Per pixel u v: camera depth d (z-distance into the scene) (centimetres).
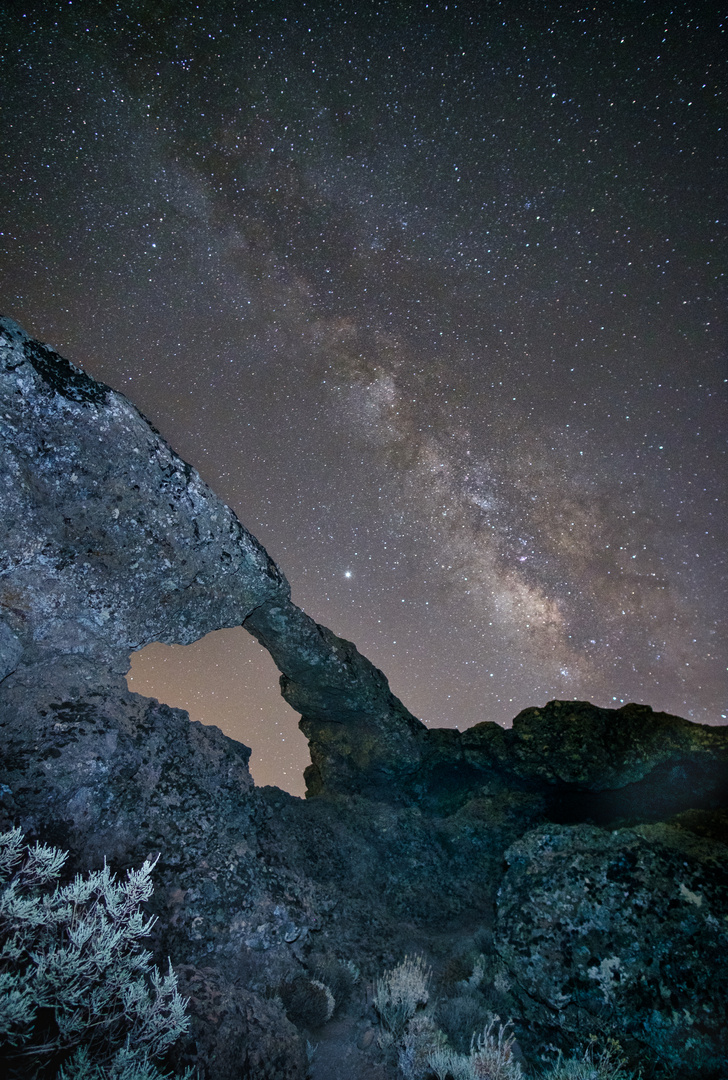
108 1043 300
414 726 1045
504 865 555
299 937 565
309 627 873
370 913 716
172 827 570
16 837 365
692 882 475
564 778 908
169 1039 310
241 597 758
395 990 518
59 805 506
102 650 636
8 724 541
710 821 743
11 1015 248
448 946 664
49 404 550
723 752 863
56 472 564
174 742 672
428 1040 452
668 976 418
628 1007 410
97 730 571
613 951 438
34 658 590
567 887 488
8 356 527
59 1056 285
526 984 448
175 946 482
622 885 477
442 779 1046
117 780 560
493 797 973
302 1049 416
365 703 963
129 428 610
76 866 476
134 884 351
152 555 642
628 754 895
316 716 1036
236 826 665
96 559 606
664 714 930
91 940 318
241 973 498
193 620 722
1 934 310
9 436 532
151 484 631
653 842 519
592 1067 384
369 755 1009
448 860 878
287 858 716
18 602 572
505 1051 419
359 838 884
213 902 528
